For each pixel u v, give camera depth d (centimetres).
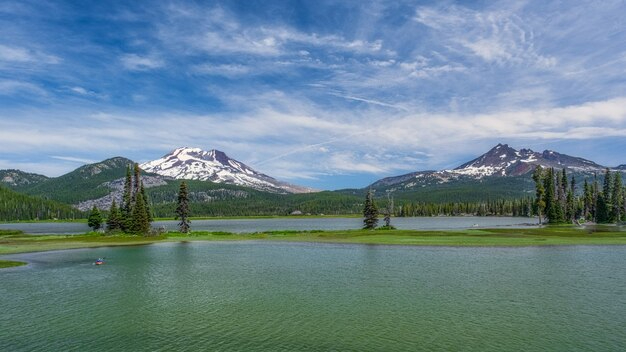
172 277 6781
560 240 11250
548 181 19262
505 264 7494
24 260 9025
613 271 6688
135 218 15275
